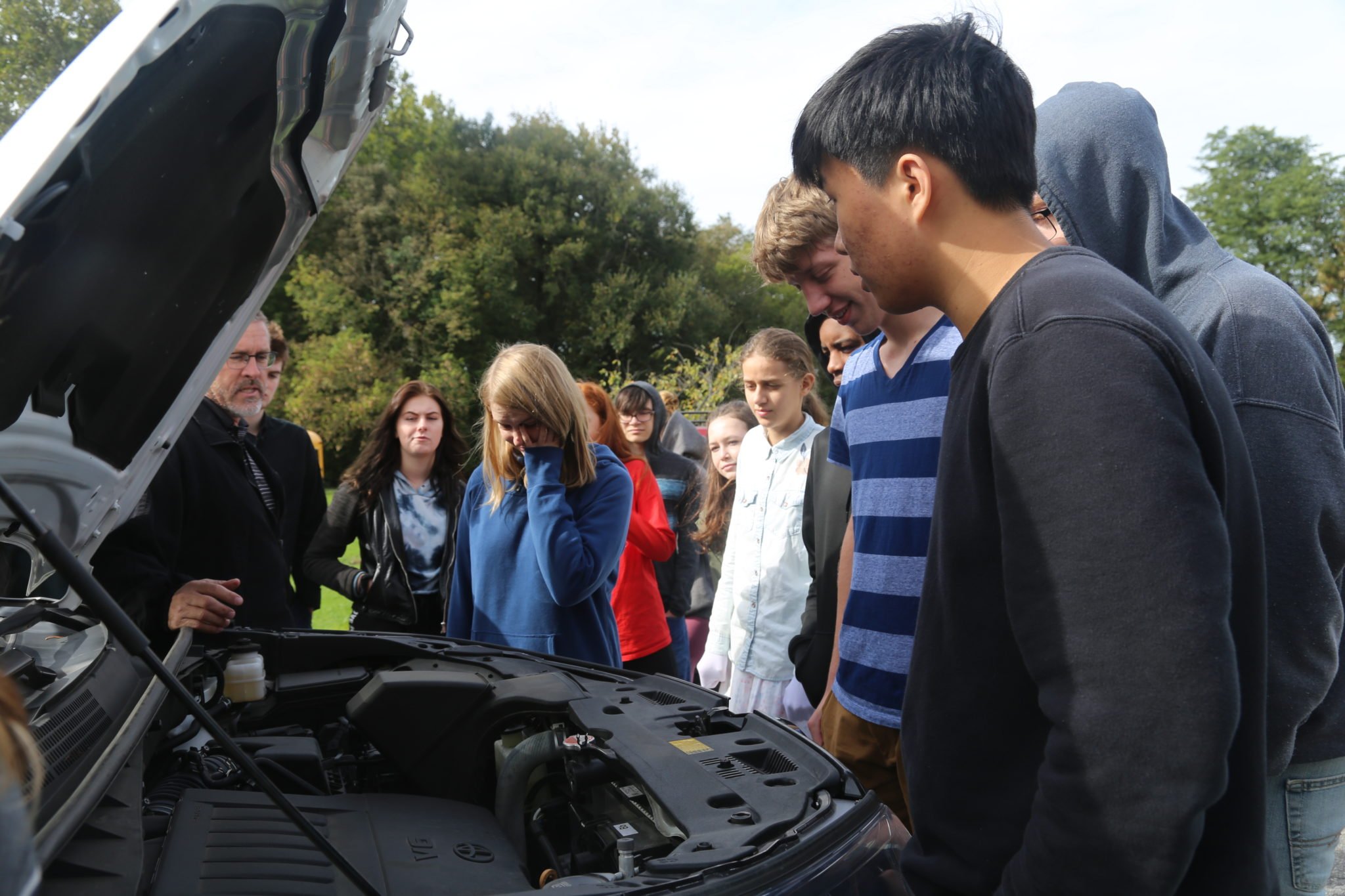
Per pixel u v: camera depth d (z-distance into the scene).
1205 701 0.72
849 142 0.98
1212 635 0.73
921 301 1.03
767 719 1.59
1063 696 0.79
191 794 1.34
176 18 0.93
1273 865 0.93
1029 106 0.95
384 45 1.38
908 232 0.97
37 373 1.13
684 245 27.23
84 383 1.29
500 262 24.45
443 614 3.33
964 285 0.96
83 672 1.33
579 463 2.50
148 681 1.49
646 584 3.42
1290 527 1.20
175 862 1.10
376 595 3.26
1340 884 2.85
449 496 3.37
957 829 0.94
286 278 24.88
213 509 2.59
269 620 2.68
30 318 1.01
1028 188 0.95
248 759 0.97
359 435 22.58
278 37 1.13
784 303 29.14
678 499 3.99
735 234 32.75
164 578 2.23
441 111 27.77
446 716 1.77
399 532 3.28
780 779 1.35
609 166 27.50
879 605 1.90
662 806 1.28
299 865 1.17
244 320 1.72
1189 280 1.38
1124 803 0.75
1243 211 33.78
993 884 0.91
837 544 2.29
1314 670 1.21
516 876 1.34
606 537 2.48
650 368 25.95
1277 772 1.24
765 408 2.89
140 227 1.15
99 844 1.06
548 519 2.37
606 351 25.64
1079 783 0.77
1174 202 1.46
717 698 1.73
